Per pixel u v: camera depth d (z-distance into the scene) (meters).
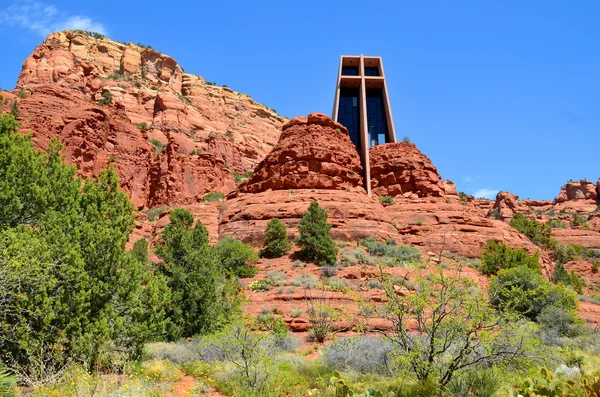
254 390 11.75
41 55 107.88
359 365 14.09
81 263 14.12
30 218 18.81
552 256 59.69
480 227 46.34
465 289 11.30
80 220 17.64
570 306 26.64
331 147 54.12
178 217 33.06
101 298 14.45
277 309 25.86
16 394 10.16
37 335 12.59
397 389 10.91
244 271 33.91
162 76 140.00
